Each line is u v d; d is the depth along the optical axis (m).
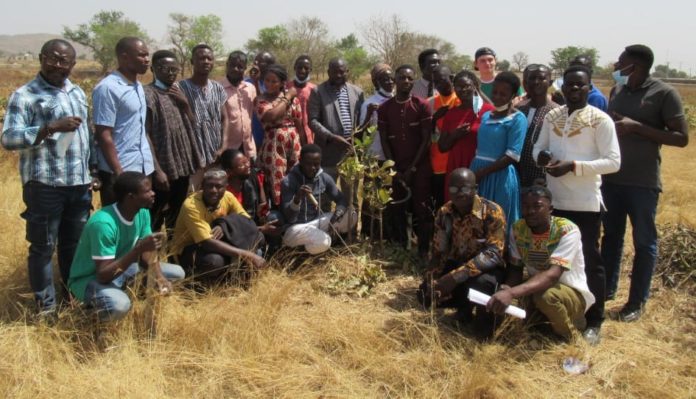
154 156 4.93
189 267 4.89
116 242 3.94
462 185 4.18
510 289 3.84
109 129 4.42
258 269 4.90
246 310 4.25
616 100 4.57
